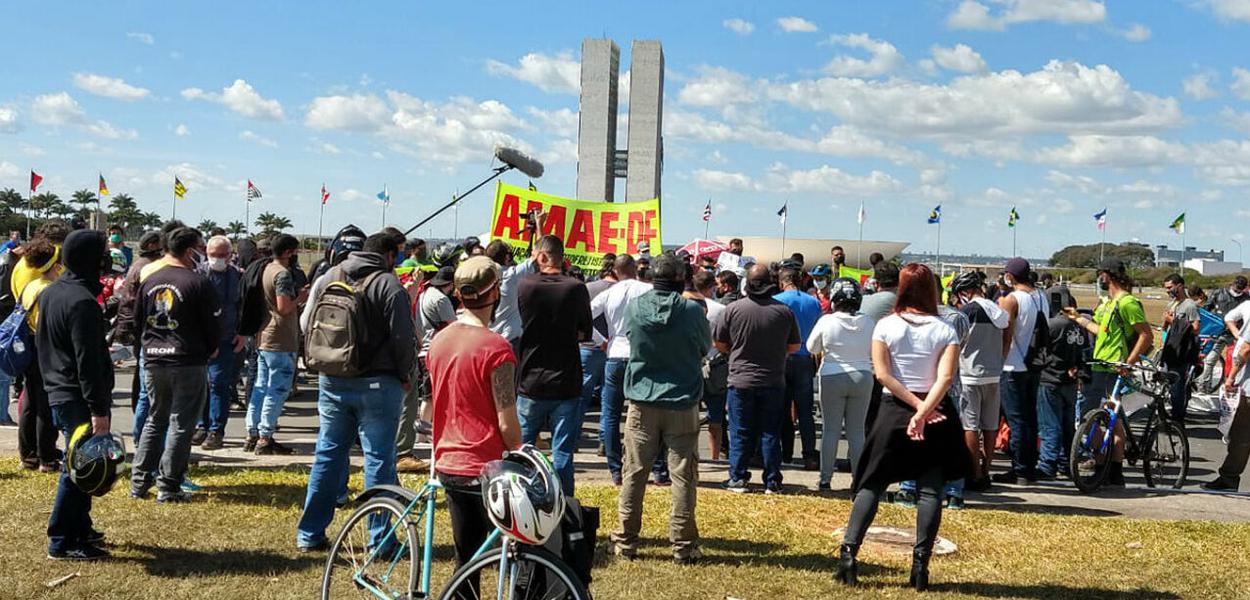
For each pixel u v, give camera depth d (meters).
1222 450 12.43
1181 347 13.23
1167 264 132.75
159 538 6.39
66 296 5.61
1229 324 9.41
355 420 6.11
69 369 5.68
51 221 7.80
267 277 8.99
